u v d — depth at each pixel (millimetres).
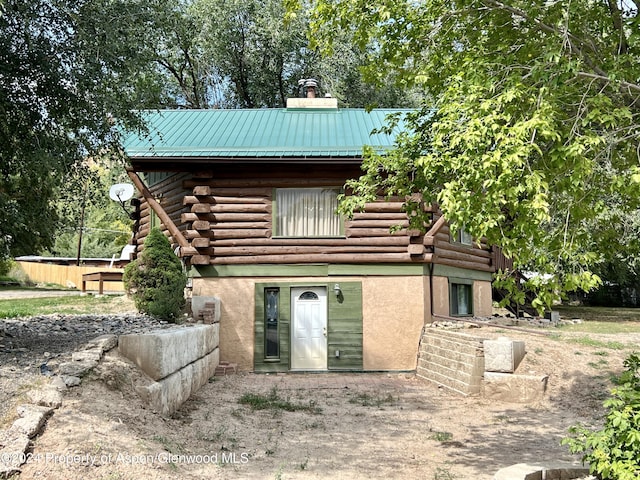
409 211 8305
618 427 5590
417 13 7242
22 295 21719
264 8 29922
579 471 6449
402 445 8242
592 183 6195
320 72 31281
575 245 5633
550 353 12344
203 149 14758
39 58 8180
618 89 6172
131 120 9227
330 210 15359
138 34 8836
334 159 14617
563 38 6102
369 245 15109
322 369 15031
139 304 13719
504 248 5586
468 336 12320
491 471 7051
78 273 30656
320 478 6621
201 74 33188
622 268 24562
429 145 7977
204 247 14945
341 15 7234
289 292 15164
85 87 8414
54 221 9320
